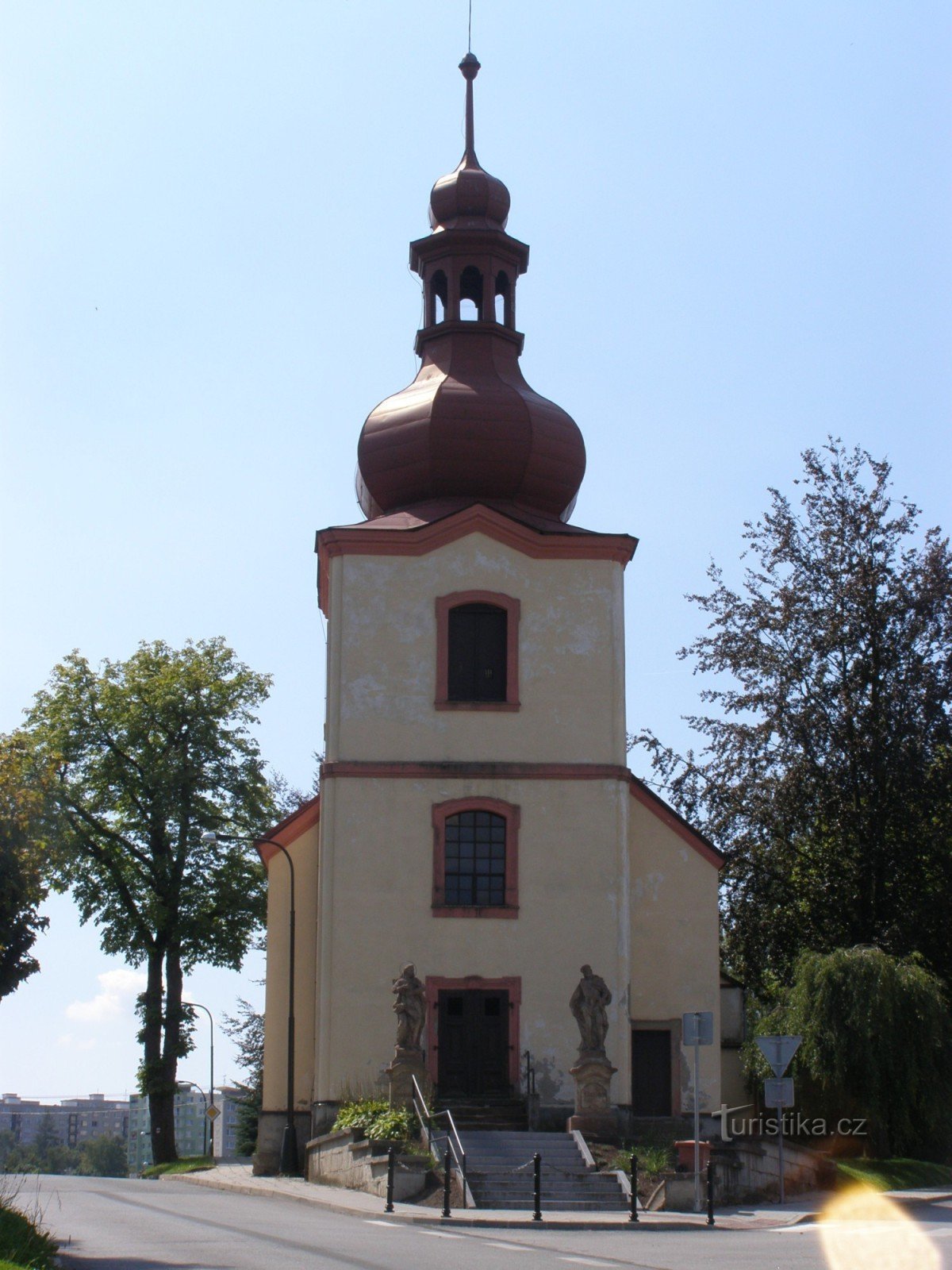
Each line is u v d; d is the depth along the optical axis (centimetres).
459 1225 2314
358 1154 2923
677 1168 2725
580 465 4006
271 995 3725
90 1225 2091
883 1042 3328
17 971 2080
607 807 3616
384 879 3547
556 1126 3428
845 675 4359
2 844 2047
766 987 4231
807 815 4331
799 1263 1720
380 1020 3475
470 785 3606
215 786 5028
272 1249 1778
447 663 3684
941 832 4253
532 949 3528
